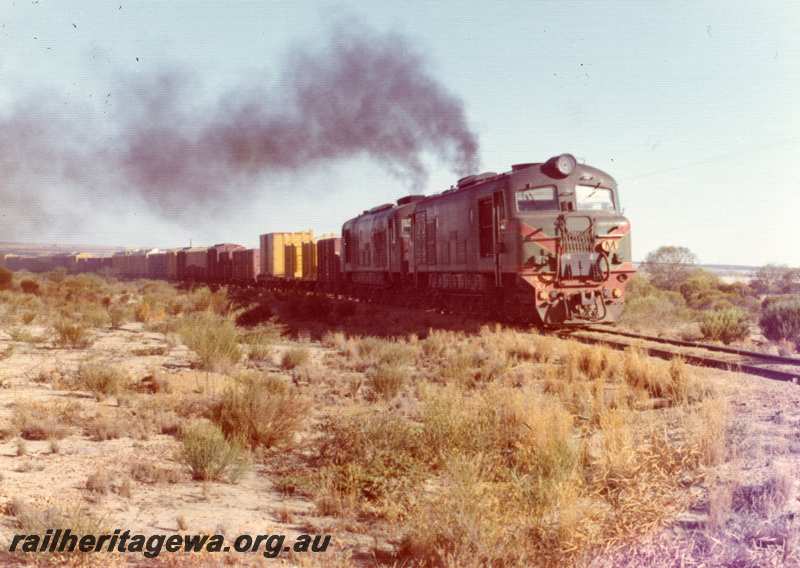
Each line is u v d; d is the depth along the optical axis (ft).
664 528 18.79
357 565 17.89
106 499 22.80
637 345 54.08
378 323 87.81
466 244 78.38
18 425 32.60
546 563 17.19
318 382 48.91
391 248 109.40
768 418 30.78
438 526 18.85
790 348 60.75
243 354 63.77
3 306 111.24
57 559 17.01
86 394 42.88
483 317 76.84
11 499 22.02
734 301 130.41
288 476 26.68
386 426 29.40
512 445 29.60
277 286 180.75
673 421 31.81
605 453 23.99
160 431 33.58
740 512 19.47
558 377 45.42
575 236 65.26
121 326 92.84
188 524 20.62
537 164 68.08
